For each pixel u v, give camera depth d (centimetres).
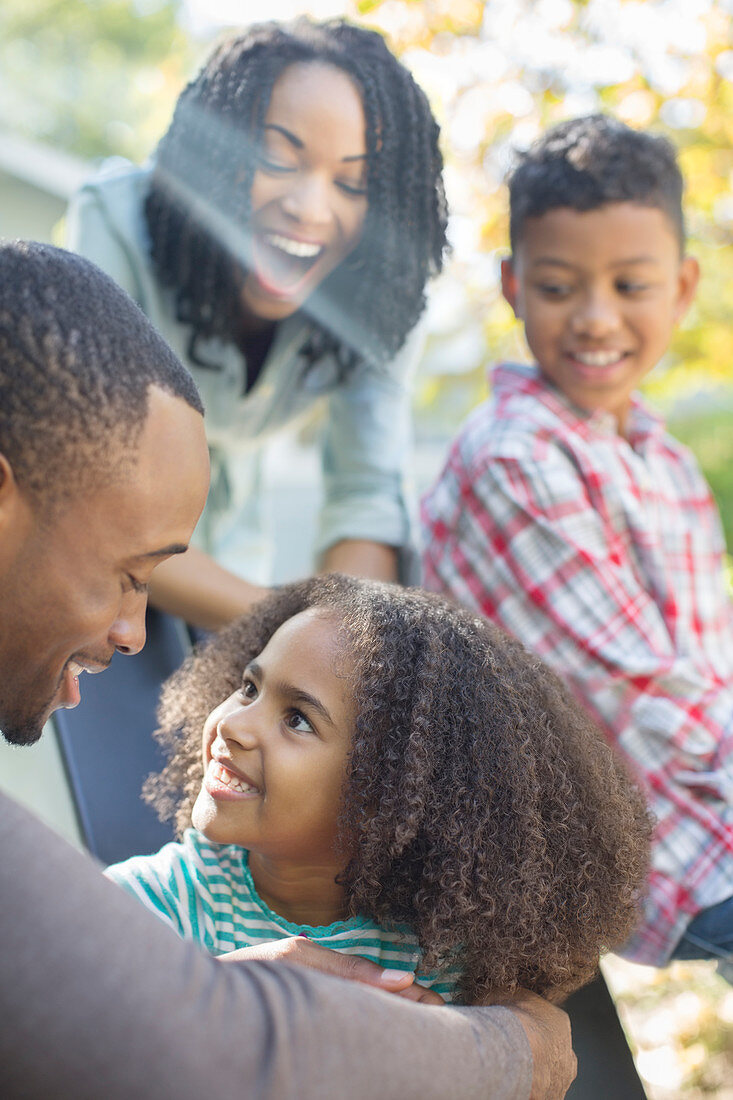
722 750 161
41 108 1386
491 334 362
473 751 104
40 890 65
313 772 105
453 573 181
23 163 657
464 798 103
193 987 66
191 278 169
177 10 1384
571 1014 136
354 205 168
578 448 178
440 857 102
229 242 165
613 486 178
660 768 159
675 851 155
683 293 198
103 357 77
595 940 109
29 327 76
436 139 176
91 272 82
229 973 69
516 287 197
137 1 1385
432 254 183
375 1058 70
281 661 108
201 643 141
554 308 186
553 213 182
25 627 82
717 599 192
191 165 164
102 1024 62
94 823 141
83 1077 62
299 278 170
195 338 177
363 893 103
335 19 172
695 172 317
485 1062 79
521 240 189
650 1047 253
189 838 118
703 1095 237
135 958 65
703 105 306
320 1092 67
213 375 181
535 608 171
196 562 158
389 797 103
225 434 189
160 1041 63
